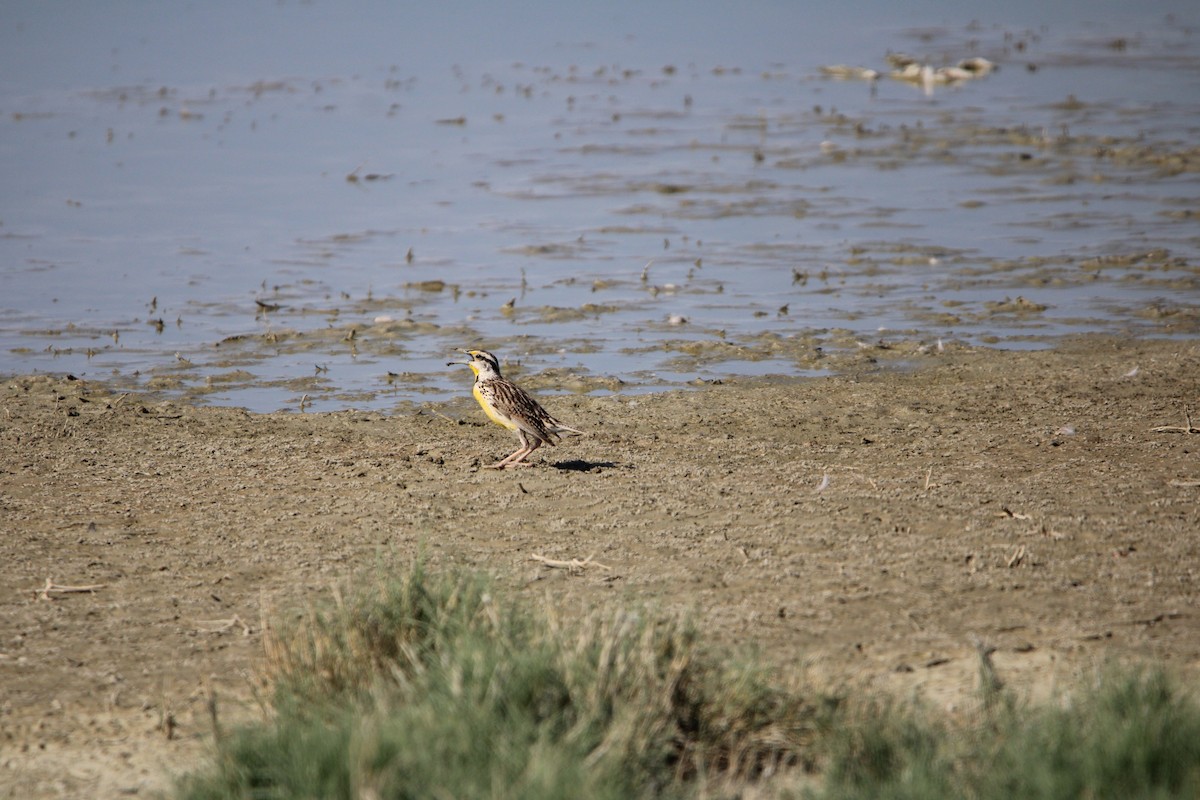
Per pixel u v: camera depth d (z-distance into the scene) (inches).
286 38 2222.0
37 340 719.1
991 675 307.9
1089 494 461.7
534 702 283.6
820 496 468.8
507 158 1267.2
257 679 330.3
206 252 924.0
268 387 644.7
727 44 2220.7
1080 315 762.8
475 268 885.2
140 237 964.0
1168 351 681.0
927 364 673.0
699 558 410.9
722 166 1225.4
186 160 1246.9
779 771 289.6
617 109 1552.7
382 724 268.7
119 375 659.4
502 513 458.9
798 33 2377.0
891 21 2536.9
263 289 831.1
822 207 1061.8
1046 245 933.8
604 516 453.7
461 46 2176.4
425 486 490.3
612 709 285.6
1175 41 2156.7
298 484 492.7
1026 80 1792.6
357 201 1091.9
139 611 378.6
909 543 418.6
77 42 2094.0
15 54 1956.2
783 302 801.6
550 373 664.4
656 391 636.1
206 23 2372.0
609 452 535.2
